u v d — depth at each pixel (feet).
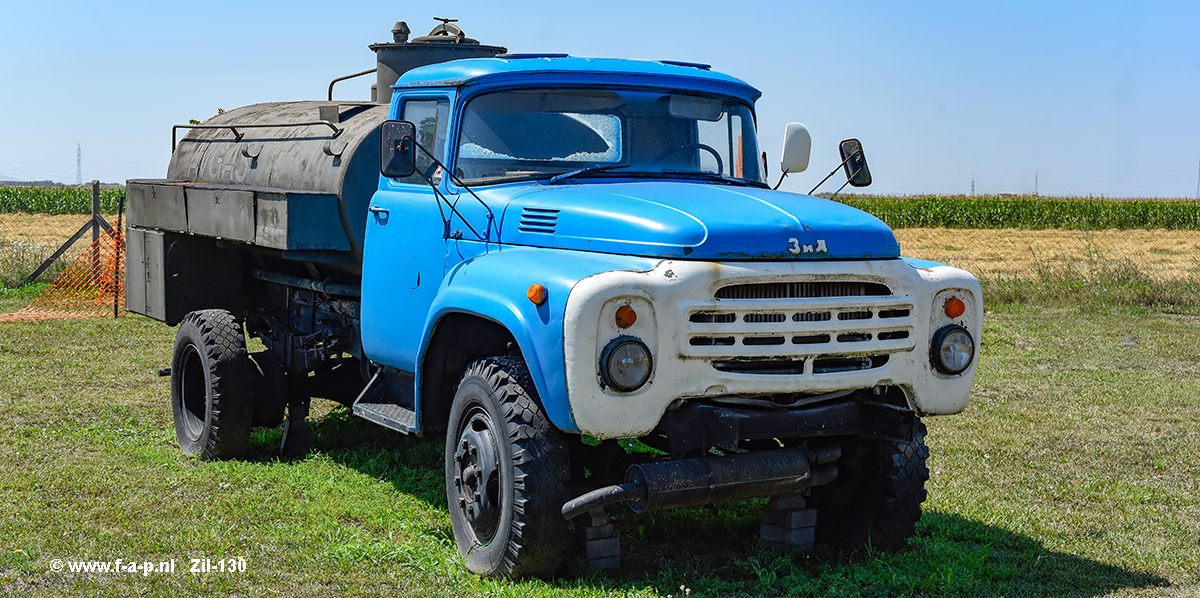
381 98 26.09
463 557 16.87
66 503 19.84
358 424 27.07
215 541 17.70
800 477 15.70
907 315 15.99
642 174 18.31
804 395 15.96
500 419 15.70
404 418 18.72
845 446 17.70
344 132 22.40
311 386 25.23
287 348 24.31
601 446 17.24
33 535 17.83
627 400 14.47
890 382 15.90
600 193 16.62
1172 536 19.15
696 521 19.17
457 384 18.11
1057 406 30.81
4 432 25.45
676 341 14.57
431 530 18.66
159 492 20.76
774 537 17.67
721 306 14.69
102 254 53.98
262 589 15.66
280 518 19.19
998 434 27.04
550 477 15.35
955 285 16.42
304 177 22.72
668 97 18.98
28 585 15.65
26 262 59.72
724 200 16.15
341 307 23.89
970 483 22.49
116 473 21.99
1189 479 23.18
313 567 16.60
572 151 18.22
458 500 17.10
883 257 16.02
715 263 14.79
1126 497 21.54
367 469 23.03
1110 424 28.45
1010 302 55.62
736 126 19.76
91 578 15.99
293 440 24.31
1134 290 56.75
